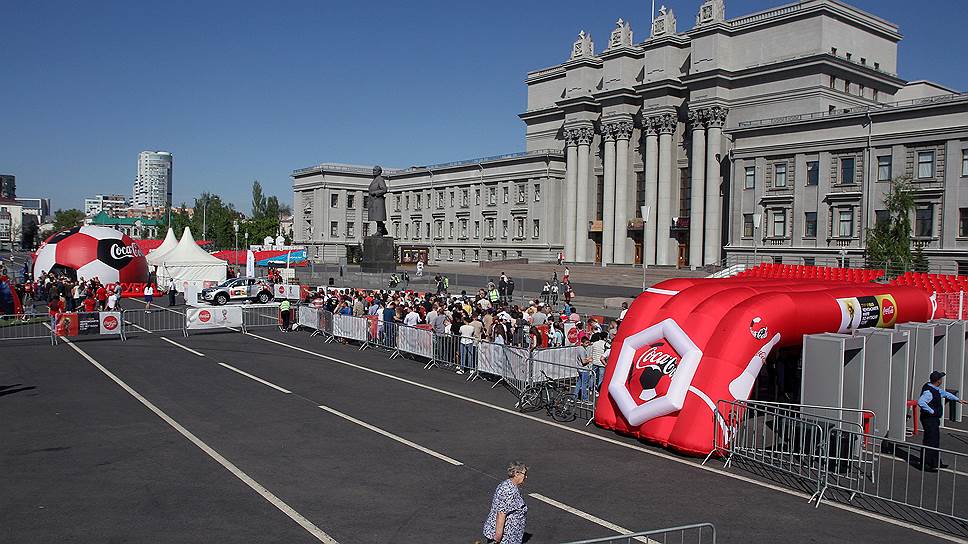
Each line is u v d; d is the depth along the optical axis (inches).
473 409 714.8
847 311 649.0
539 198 3474.4
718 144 2637.8
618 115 3043.8
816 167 2202.3
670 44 2893.7
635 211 3083.2
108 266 1920.5
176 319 1400.1
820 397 561.3
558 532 411.8
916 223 2011.6
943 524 433.7
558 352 775.7
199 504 447.8
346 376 872.3
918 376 698.2
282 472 512.1
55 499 451.8
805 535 414.0
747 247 2369.6
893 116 2033.7
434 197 4170.8
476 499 464.4
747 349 573.3
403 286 1932.8
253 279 1919.3
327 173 4608.8
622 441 609.6
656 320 631.8
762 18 2635.3
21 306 1441.9
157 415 669.3
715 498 473.4
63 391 765.9
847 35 2566.4
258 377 857.5
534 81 3740.2
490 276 2701.8
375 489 480.1
